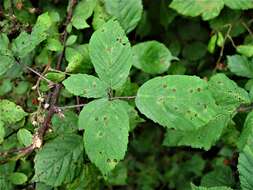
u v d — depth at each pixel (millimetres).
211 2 495
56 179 397
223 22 540
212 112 358
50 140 407
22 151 386
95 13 456
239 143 385
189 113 358
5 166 444
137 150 739
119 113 362
